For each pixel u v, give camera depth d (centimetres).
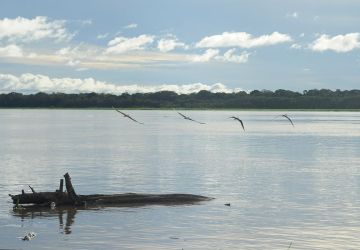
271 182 7831
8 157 11394
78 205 5947
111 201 6041
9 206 6003
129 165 10019
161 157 11662
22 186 7488
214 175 8619
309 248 4372
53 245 4422
